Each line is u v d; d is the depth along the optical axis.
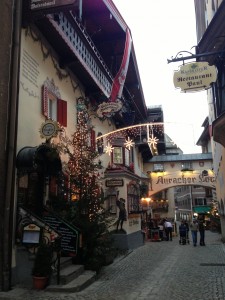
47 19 10.49
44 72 11.55
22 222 9.13
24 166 9.23
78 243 10.10
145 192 26.81
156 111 30.98
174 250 18.52
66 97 13.43
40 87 11.21
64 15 11.55
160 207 51.28
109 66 19.98
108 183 18.78
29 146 10.09
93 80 14.61
